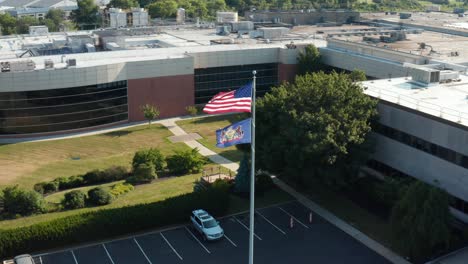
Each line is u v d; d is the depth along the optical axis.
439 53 79.12
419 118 47.16
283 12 129.38
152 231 47.06
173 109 82.69
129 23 126.06
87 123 76.06
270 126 51.94
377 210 50.03
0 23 161.25
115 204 51.50
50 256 42.94
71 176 57.66
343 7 168.75
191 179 58.28
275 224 48.25
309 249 44.28
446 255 41.94
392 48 82.88
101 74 75.19
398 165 50.22
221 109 33.88
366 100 50.50
